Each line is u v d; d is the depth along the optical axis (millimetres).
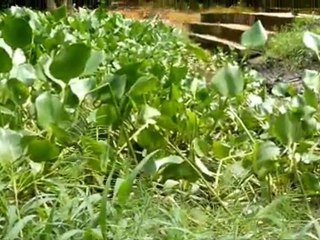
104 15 5078
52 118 1513
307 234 1188
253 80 2668
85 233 1134
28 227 1207
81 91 1632
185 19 9789
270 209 1287
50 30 3295
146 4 11805
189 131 1731
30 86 1751
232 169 1584
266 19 7688
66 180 1482
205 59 3250
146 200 1329
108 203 1250
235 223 1287
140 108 1651
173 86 1913
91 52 1671
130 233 1192
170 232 1216
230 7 10500
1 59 1617
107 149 1495
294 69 5090
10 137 1386
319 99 1912
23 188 1422
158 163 1454
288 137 1513
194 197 1511
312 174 1551
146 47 3752
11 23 1781
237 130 1951
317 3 8734
